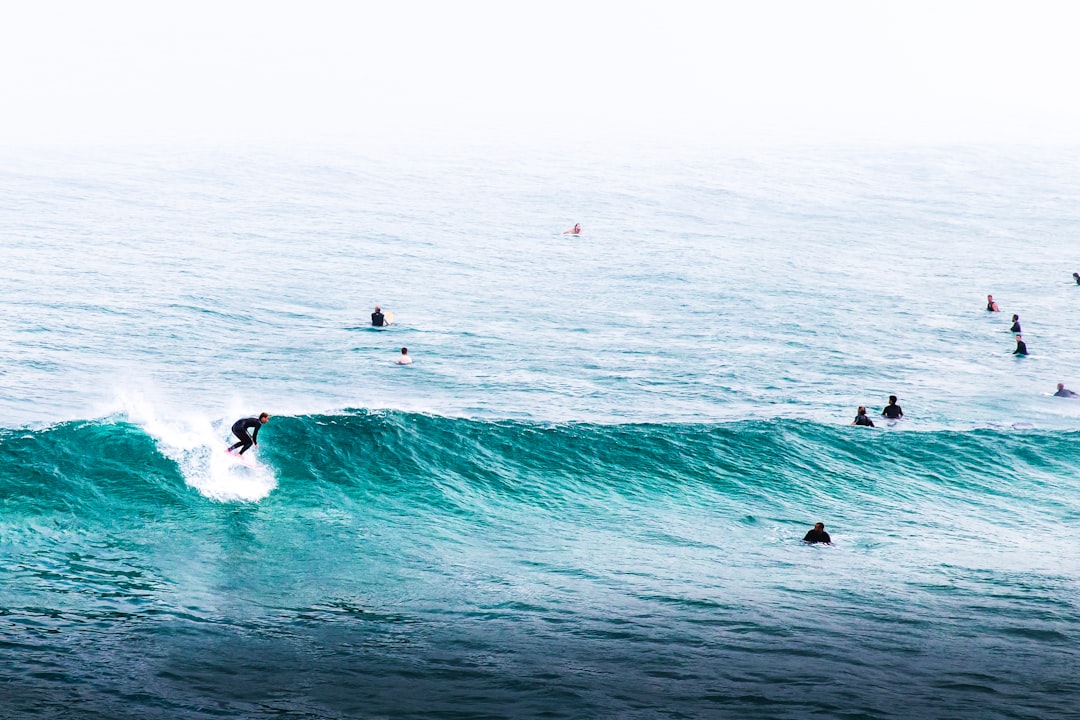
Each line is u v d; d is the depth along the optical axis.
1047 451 76.50
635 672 37.41
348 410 69.69
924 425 83.44
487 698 34.69
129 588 44.53
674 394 92.56
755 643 40.72
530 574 49.56
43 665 35.69
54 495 54.59
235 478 59.53
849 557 54.25
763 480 68.19
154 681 34.94
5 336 102.12
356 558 50.75
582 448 69.62
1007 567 53.28
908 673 38.00
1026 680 37.66
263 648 38.62
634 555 53.44
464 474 64.38
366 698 34.41
